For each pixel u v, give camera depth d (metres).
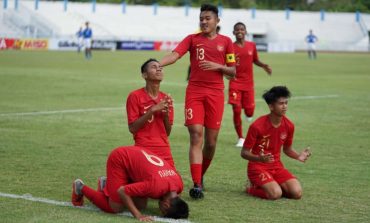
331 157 15.82
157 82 10.99
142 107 10.93
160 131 11.02
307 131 20.16
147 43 88.69
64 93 29.92
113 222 9.58
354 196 11.70
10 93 29.28
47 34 92.69
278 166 11.77
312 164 14.89
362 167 14.55
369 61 69.94
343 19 112.81
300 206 10.92
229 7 123.06
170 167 10.16
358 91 33.81
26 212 10.12
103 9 101.69
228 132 20.02
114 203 10.03
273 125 11.56
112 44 87.88
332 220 10.05
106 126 20.31
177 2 119.69
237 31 18.38
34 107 24.56
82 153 15.74
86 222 9.57
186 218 9.92
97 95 29.45
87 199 11.14
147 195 9.85
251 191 11.71
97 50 85.44
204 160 12.48
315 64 62.38
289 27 110.62
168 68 53.00
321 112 24.89
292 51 100.75
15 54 65.50
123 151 10.16
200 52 12.24
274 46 99.12
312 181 13.00
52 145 16.75
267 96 11.48
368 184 12.74
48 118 21.75
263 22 110.19
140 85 34.84
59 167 14.02
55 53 70.75
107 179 10.25
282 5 128.62
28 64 50.03
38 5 96.50
